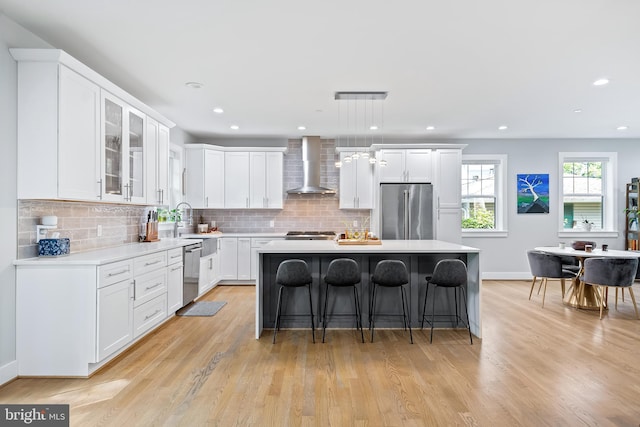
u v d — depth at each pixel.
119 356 3.20
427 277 3.74
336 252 3.69
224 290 6.02
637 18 2.64
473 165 7.05
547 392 2.55
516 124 5.82
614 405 2.38
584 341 3.58
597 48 3.12
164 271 3.98
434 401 2.43
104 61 3.38
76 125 2.89
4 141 2.62
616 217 6.88
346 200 6.66
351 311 4.00
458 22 2.71
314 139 6.70
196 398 2.47
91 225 3.65
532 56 3.28
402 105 4.76
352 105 4.76
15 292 2.73
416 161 6.36
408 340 3.62
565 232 6.88
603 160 6.97
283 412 2.29
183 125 5.91
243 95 4.35
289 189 6.95
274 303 4.01
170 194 6.00
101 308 2.80
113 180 3.44
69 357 2.75
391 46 3.09
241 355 3.23
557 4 2.48
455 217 6.33
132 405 2.38
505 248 6.93
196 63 3.43
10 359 2.70
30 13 2.58
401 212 6.21
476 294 3.76
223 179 6.61
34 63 2.70
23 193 2.72
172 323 4.20
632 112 5.10
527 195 6.93
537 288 6.15
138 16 2.62
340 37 2.94
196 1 2.44
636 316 4.40
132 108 3.76
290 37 2.93
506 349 3.37
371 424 2.17
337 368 2.95
